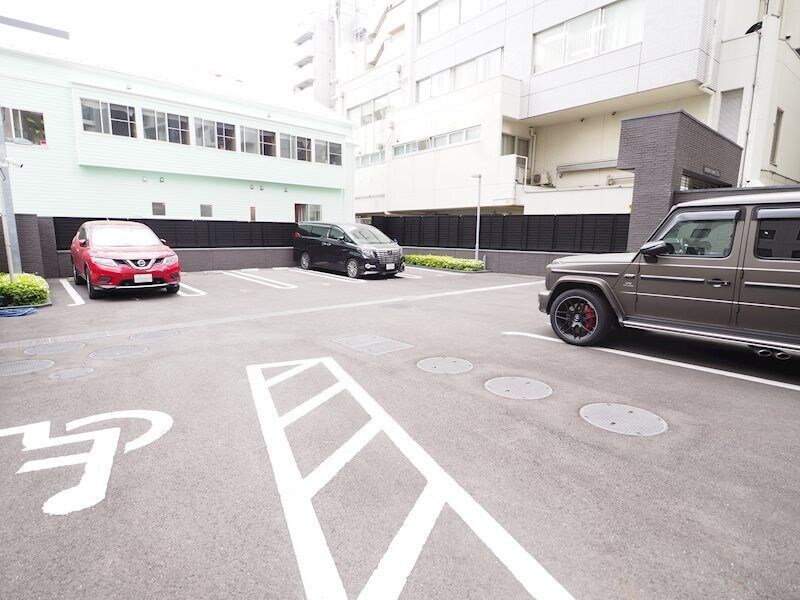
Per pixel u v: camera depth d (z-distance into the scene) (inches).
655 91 565.9
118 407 147.9
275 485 103.3
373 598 71.2
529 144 772.6
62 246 512.4
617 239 519.2
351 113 1159.6
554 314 234.7
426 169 843.4
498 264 626.2
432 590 72.7
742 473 107.9
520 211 762.8
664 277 196.5
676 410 144.9
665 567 77.6
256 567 78.1
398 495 99.0
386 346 224.8
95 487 102.6
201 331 258.1
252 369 187.3
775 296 169.5
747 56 526.6
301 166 891.4
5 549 82.4
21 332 255.0
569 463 112.2
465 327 269.4
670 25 537.3
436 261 647.1
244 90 903.1
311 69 1676.9
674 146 384.5
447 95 786.8
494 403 150.4
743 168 538.3
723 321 183.5
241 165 807.7
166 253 380.8
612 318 218.8
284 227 676.7
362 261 524.4
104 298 376.2
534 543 83.7
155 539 85.2
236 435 128.0
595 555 80.5
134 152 685.9
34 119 610.2
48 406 148.7
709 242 187.6
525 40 701.9
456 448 119.9
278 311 322.0
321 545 83.5
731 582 74.3
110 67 663.8
